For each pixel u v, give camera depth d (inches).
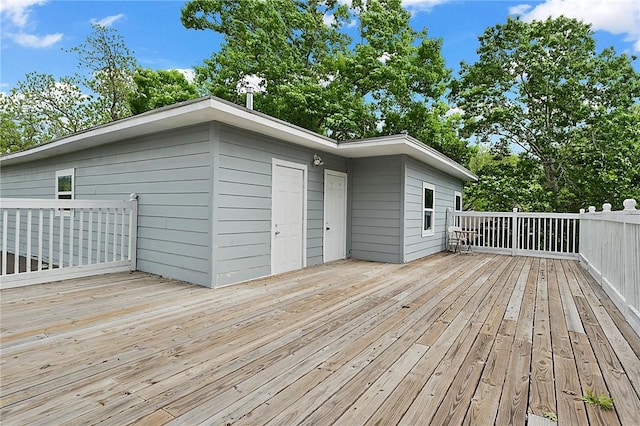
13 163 371.9
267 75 486.9
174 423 69.7
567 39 523.8
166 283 201.2
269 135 229.8
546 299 176.7
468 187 613.3
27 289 179.8
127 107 669.3
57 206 199.2
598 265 222.7
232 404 76.9
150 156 228.1
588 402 79.4
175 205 212.7
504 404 78.2
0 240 379.6
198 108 170.4
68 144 265.1
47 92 684.7
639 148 480.7
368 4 534.0
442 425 70.2
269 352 106.0
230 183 203.3
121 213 239.9
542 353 107.7
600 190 498.3
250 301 165.8
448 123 537.6
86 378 88.1
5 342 111.0
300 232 264.5
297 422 70.6
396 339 118.4
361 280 220.7
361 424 70.2
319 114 462.3
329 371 93.7
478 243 404.2
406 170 301.9
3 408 73.9
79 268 208.8
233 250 205.5
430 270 263.0
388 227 304.8
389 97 517.0
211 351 106.3
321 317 142.1
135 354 103.3
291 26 528.1
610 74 500.7
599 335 124.2
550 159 552.4
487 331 127.6
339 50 570.9
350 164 325.1
